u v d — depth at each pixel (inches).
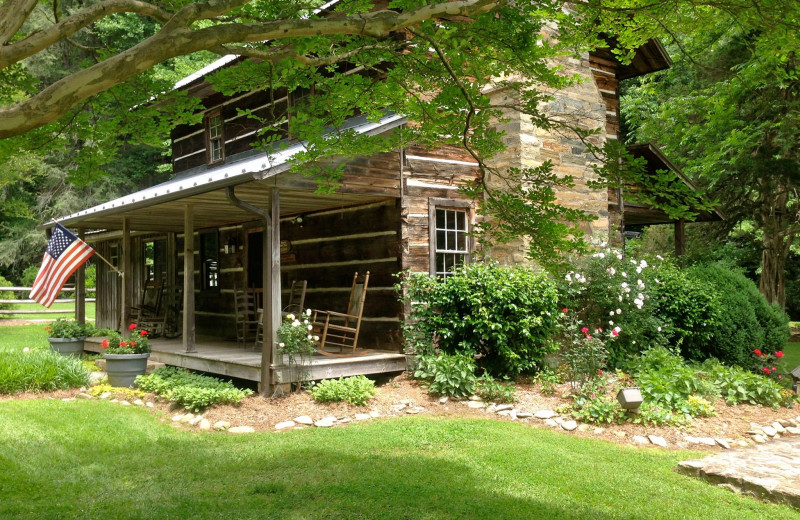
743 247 874.8
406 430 280.8
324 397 325.4
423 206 405.4
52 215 1106.7
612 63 529.3
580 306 406.0
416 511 186.4
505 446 256.4
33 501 194.1
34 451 244.1
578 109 456.4
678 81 762.8
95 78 114.1
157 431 286.5
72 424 286.2
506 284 366.0
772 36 222.2
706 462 237.5
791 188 678.5
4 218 1157.1
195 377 355.6
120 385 378.9
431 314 374.9
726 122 591.8
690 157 757.3
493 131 213.9
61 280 416.2
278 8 193.6
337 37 204.7
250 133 538.6
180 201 407.2
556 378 357.7
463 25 187.3
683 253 567.8
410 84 223.5
